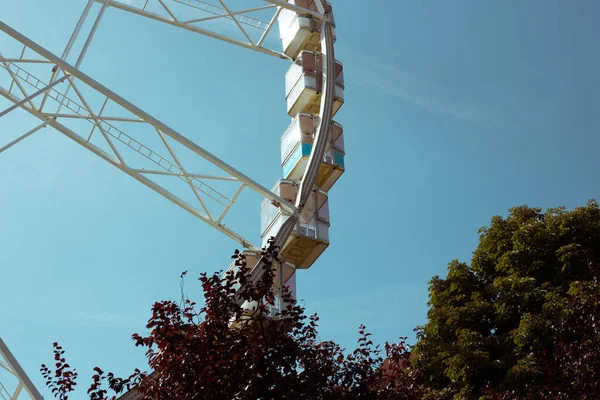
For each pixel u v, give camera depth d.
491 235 35.69
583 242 33.34
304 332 20.45
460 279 35.09
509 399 27.02
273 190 35.31
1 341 21.48
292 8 38.22
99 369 18.69
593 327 26.48
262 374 18.62
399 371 22.12
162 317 19.27
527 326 29.89
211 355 18.59
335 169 37.03
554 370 26.55
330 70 38.59
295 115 40.00
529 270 33.00
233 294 21.33
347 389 20.27
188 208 30.45
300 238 33.16
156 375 19.22
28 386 21.17
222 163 29.19
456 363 30.62
